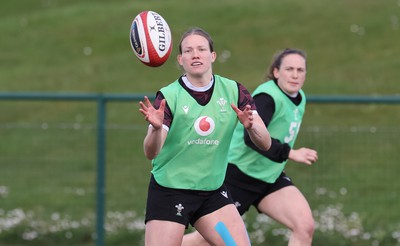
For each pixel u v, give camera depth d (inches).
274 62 952.3
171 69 2551.7
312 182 1321.4
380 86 2247.8
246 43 2642.7
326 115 2021.4
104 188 1306.6
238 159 949.2
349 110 2060.8
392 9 2770.7
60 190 1475.1
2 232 1392.7
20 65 2699.3
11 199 1469.0
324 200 1321.4
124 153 1446.9
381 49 2498.8
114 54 2723.9
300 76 937.5
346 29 2655.0
